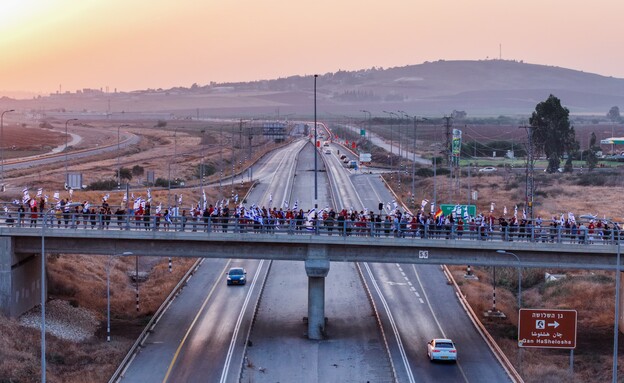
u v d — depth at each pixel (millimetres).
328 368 80312
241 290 110438
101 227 91312
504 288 116625
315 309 90188
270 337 90188
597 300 105812
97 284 108312
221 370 78250
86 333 89688
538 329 76000
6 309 87750
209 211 96688
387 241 89438
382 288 112375
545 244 88062
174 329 92062
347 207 173375
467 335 91625
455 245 89000
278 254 91312
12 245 88688
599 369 80625
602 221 106625
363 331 92938
